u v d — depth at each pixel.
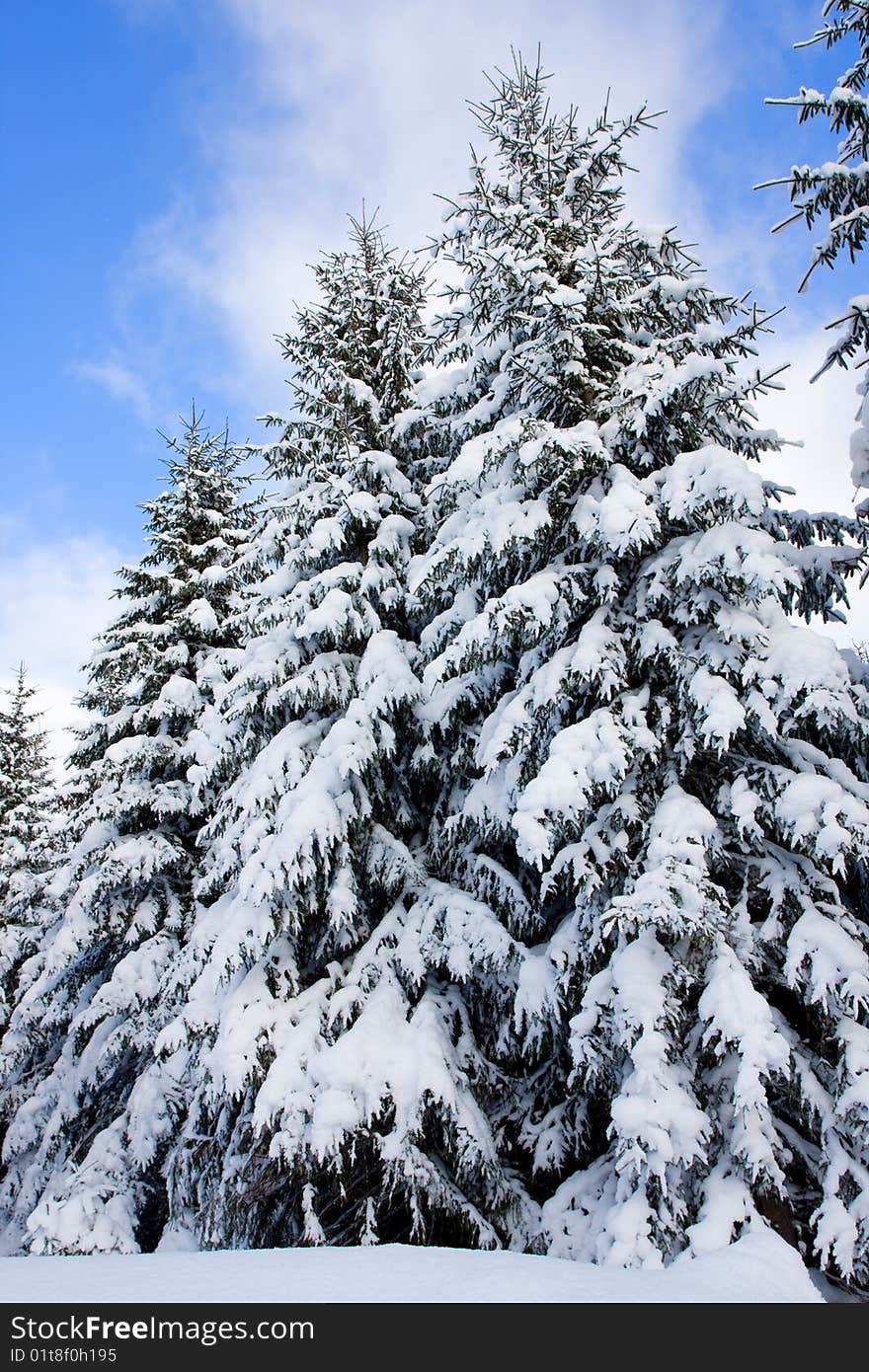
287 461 11.14
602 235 9.09
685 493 6.59
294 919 8.35
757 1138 5.42
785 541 7.81
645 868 6.36
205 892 10.61
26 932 18.80
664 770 7.14
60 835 14.90
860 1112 5.26
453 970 7.52
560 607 7.28
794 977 5.73
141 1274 3.83
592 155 8.97
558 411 8.52
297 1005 8.02
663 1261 5.29
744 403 7.94
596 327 7.83
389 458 10.86
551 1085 7.88
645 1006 5.70
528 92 10.09
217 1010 8.31
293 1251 4.57
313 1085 7.27
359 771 8.16
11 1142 14.72
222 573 15.12
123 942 13.43
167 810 13.60
